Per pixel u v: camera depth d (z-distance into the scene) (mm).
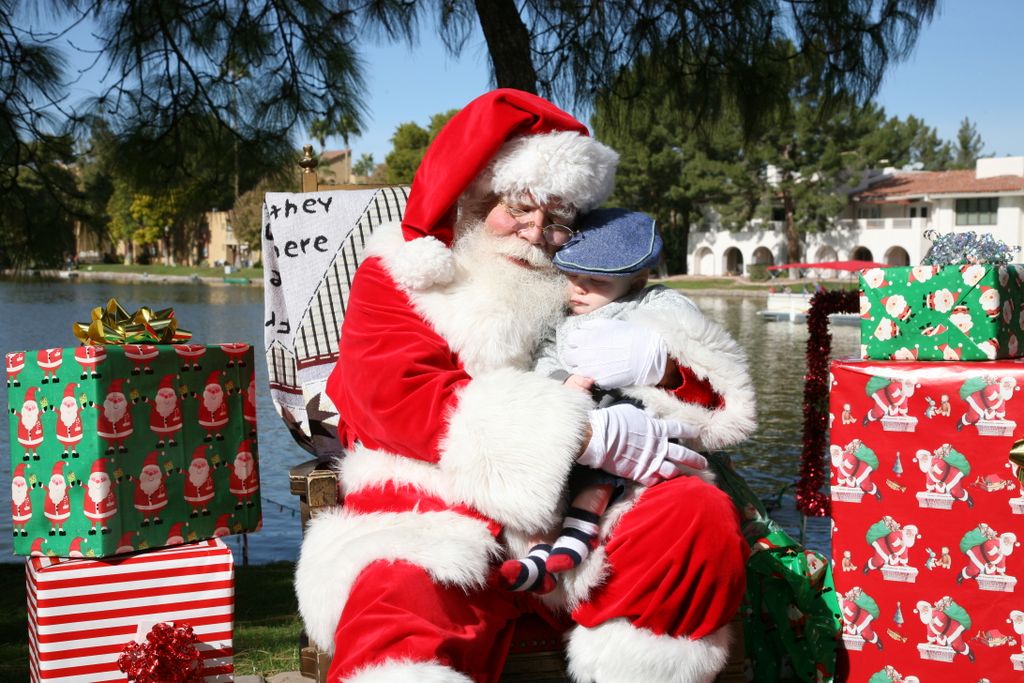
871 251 52562
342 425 2635
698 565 2100
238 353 2760
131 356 2557
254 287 56469
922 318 2445
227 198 6469
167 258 81750
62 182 6328
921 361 2447
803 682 2623
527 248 2432
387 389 2260
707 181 49844
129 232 71250
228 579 2617
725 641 2197
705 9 5570
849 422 2484
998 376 2311
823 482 4629
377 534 2139
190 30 5805
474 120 2406
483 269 2416
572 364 2338
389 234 2496
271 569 5715
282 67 6117
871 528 2469
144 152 5930
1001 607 2340
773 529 2674
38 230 6191
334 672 2021
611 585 2174
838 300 4469
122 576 2543
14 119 5875
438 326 2340
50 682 2488
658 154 49344
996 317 2354
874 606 2473
